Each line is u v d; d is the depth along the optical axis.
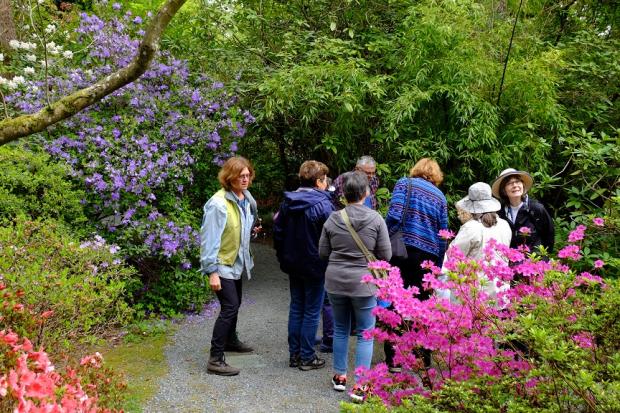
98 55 5.73
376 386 2.44
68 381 2.22
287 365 4.12
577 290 2.40
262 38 7.13
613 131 6.47
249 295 5.98
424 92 5.45
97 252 3.58
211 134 5.72
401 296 2.36
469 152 5.61
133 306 4.99
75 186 5.02
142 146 5.14
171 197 5.50
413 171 4.07
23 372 1.72
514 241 3.91
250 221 4.04
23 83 5.51
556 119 5.59
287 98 5.84
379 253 3.45
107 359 4.09
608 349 2.21
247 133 6.74
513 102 5.73
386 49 6.27
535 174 5.35
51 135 5.21
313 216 3.83
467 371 2.28
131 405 3.33
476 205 3.70
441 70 5.54
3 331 2.06
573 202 5.07
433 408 2.15
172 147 5.52
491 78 5.63
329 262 3.54
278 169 7.72
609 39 7.01
